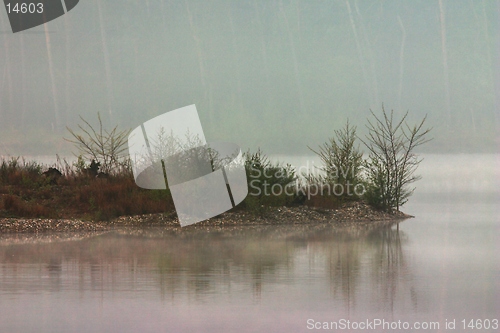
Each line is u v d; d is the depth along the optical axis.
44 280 11.23
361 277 11.56
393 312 9.19
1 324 8.51
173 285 10.87
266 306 9.48
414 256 13.82
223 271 12.12
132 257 13.70
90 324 8.52
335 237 17.03
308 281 11.21
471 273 11.90
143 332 8.17
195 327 8.39
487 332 8.33
